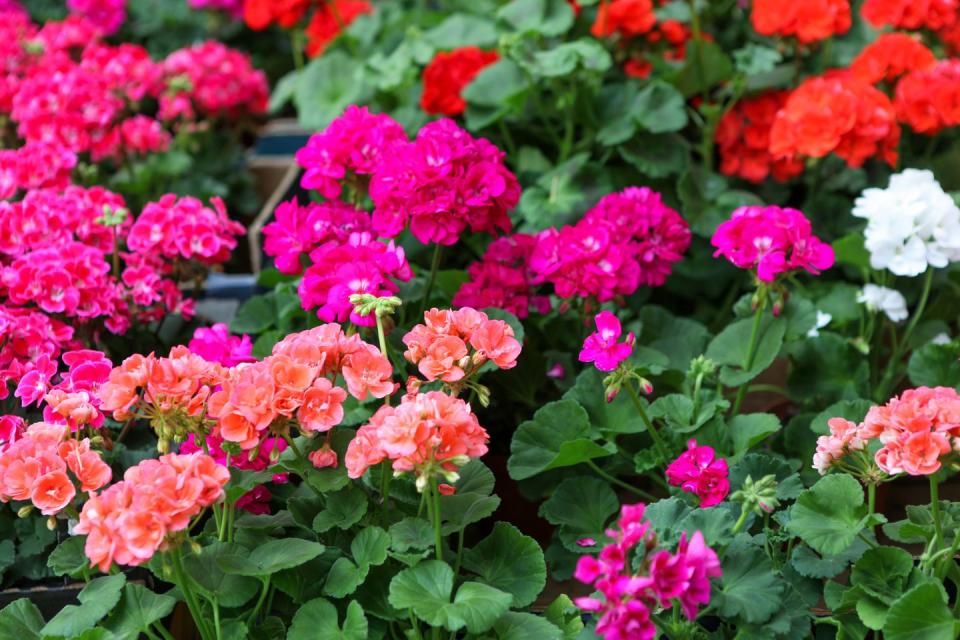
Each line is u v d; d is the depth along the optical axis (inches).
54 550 76.9
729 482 84.0
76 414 74.1
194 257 105.8
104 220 101.3
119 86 147.3
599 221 99.7
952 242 99.3
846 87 119.2
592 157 135.9
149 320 106.5
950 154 135.1
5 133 146.6
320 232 92.4
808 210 132.2
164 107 159.6
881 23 129.0
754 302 93.8
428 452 65.6
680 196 127.0
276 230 95.9
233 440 67.2
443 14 161.9
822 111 116.6
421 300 104.1
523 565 77.0
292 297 109.6
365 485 82.5
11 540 85.0
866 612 70.7
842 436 74.1
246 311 112.4
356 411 91.1
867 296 108.3
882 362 120.6
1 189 115.0
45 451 69.6
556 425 91.7
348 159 97.8
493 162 93.0
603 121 131.4
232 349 90.7
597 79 133.9
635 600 59.0
